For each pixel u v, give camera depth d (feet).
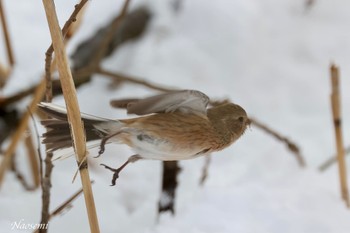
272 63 43.19
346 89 41.68
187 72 42.14
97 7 42.98
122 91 40.06
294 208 29.50
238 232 27.37
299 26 45.70
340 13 46.75
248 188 30.55
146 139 21.31
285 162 34.83
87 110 38.42
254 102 41.11
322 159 36.88
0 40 40.06
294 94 41.75
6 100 34.27
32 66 37.58
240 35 44.06
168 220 28.07
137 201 32.27
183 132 21.47
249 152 36.76
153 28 43.86
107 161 34.71
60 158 21.81
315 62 43.73
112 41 41.11
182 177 33.30
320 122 39.88
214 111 22.62
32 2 44.55
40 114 33.40
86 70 33.88
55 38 19.94
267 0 46.85
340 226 28.27
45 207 23.24
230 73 42.57
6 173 32.14
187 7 45.32
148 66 41.91
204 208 28.86
